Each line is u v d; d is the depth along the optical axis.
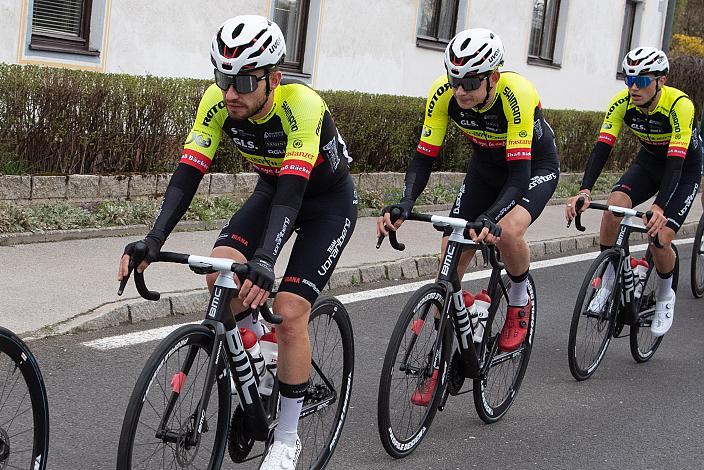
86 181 8.09
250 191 9.45
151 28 10.28
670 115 6.04
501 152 4.91
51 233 7.30
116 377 4.95
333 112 10.40
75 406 4.52
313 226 3.82
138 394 3.08
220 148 9.27
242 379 3.49
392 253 8.33
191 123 9.07
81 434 4.22
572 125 14.69
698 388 5.88
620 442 4.84
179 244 7.71
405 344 4.30
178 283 6.54
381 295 7.30
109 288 6.22
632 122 6.25
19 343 3.12
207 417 3.38
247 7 11.38
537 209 4.98
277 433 3.70
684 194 6.42
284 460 3.65
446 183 11.98
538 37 17.70
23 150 7.91
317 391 4.01
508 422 5.04
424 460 4.40
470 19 15.37
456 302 4.52
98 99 8.25
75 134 8.18
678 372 6.21
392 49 13.84
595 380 5.91
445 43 15.04
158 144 8.84
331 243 3.79
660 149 6.35
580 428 5.01
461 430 4.85
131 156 8.63
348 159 3.99
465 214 5.17
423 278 8.10
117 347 5.39
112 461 3.98
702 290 8.50
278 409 3.75
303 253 3.75
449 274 4.43
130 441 3.07
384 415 4.18
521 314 5.04
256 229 3.85
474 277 8.16
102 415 4.45
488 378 4.95
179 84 8.89
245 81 3.32
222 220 8.56
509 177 4.63
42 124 7.93
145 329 5.79
